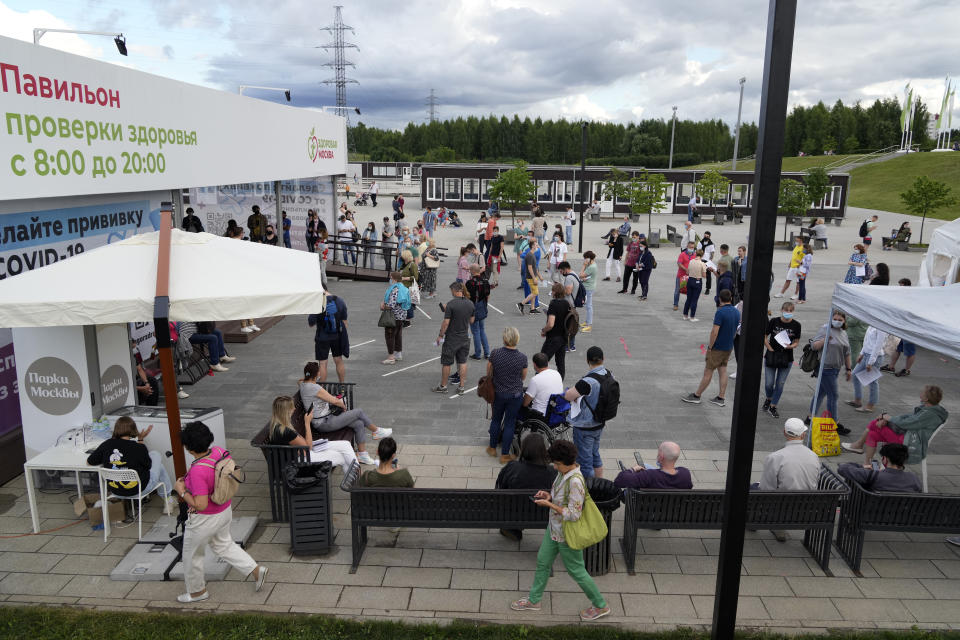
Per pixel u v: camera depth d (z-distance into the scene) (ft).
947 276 53.06
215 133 41.32
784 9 13.17
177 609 18.30
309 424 24.14
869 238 98.12
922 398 25.08
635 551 20.88
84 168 27.96
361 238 76.95
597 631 17.42
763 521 20.10
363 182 229.25
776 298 64.39
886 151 295.69
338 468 26.35
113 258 20.66
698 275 52.19
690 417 32.53
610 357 42.78
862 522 20.07
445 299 60.85
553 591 19.27
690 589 19.40
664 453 20.81
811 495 19.77
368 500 19.81
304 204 75.05
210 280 19.83
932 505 19.86
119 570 19.72
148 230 36.35
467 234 117.19
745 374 15.06
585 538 16.74
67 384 23.52
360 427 26.81
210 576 19.65
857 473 20.88
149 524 22.48
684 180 156.25
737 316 32.76
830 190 138.92
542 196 156.35
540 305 58.08
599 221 143.33
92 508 22.27
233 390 35.73
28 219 27.45
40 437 23.99
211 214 64.34
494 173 154.81
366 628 17.44
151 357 36.70
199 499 17.42
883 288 27.25
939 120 273.95
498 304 58.54
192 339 37.78
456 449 28.37
